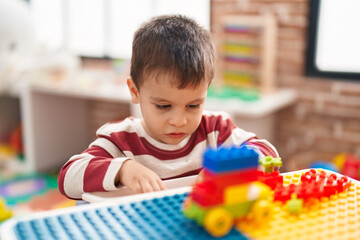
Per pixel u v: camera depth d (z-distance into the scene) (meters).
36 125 2.39
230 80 2.16
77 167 0.71
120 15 2.61
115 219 0.46
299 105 2.16
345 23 1.99
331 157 2.07
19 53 2.28
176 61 0.67
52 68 2.29
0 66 2.21
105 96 2.05
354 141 2.04
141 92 0.73
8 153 2.57
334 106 2.06
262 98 1.92
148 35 0.72
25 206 1.95
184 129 0.71
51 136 2.49
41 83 2.28
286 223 0.46
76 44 2.85
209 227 0.42
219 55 2.16
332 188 0.55
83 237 0.41
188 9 2.32
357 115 2.01
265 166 0.65
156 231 0.43
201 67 0.69
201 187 0.46
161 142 0.82
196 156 0.83
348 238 0.43
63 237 0.41
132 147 0.81
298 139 2.19
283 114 2.21
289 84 2.17
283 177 0.62
